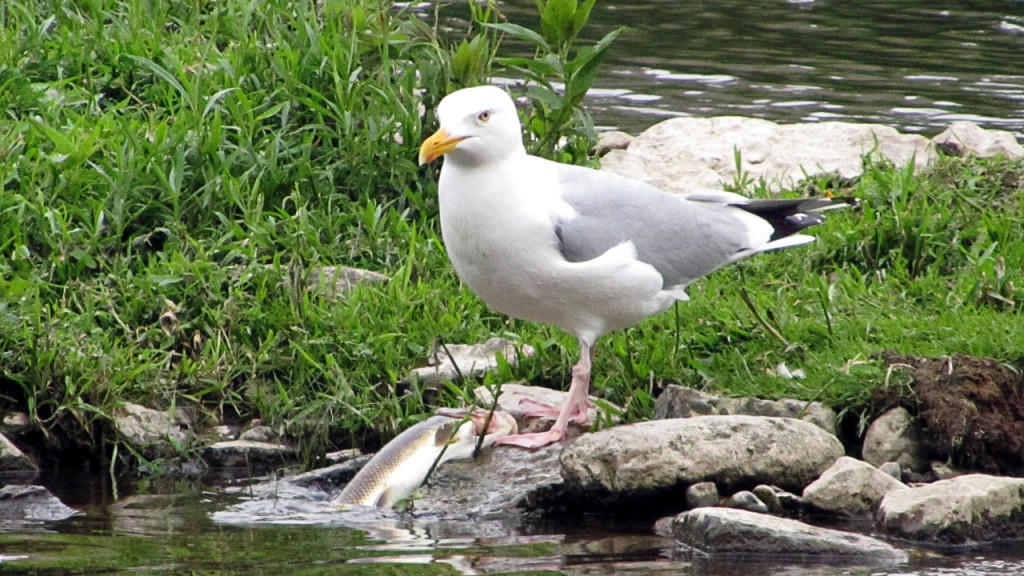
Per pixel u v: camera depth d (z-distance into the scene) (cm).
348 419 1127
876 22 2389
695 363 1153
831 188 1455
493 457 1055
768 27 2348
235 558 886
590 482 984
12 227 1238
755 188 1448
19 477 1074
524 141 1418
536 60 1352
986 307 1214
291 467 1108
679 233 1080
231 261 1266
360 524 970
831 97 1889
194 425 1139
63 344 1126
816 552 897
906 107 1834
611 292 1039
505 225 1012
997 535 936
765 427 1009
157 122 1403
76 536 933
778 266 1322
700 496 979
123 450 1111
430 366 1181
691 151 1562
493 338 1211
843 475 983
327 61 1441
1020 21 2395
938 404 1062
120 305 1210
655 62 2088
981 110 1814
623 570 868
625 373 1147
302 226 1283
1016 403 1082
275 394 1163
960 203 1373
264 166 1346
